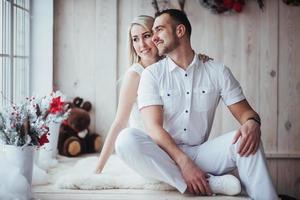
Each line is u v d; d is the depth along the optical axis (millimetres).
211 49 3928
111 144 2914
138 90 2689
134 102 2916
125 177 2715
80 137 3820
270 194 2506
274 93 3947
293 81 3934
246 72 3936
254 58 3936
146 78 2648
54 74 3947
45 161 3152
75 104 3930
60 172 3043
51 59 3836
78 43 3947
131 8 3934
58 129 3475
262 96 3949
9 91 3305
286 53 3928
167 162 2504
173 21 2658
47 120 2541
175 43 2641
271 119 3955
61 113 2672
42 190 2607
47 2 3811
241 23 3918
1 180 2320
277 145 3959
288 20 3914
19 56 3561
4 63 3213
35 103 2508
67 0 3926
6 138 2422
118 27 3949
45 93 3832
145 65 3008
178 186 2506
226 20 3916
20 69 3598
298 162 3947
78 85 3967
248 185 2545
